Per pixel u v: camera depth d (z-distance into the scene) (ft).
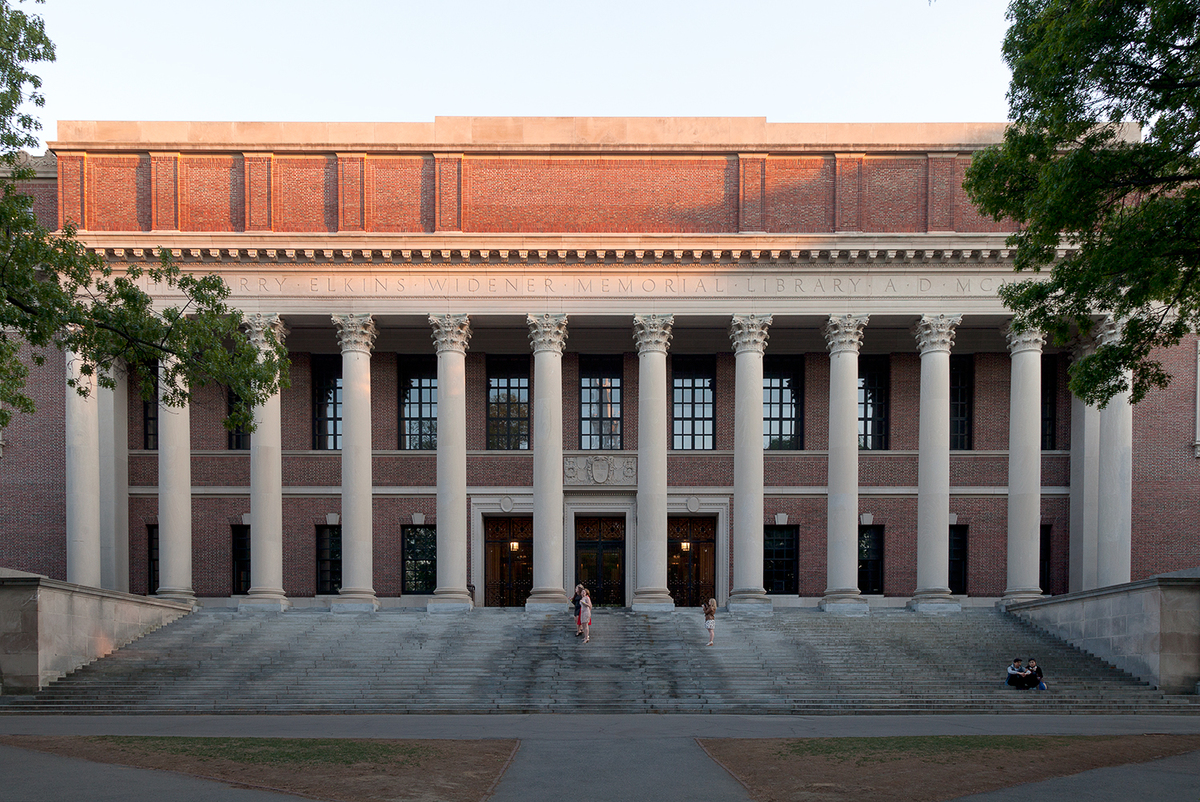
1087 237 73.51
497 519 147.43
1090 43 63.77
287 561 142.51
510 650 103.91
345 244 127.34
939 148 130.41
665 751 59.98
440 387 129.18
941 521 126.41
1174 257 68.64
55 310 78.18
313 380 146.92
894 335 145.38
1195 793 48.19
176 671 97.50
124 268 128.36
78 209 130.21
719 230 132.16
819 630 113.29
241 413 88.89
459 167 131.75
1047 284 77.10
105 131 132.05
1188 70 64.49
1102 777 51.60
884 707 86.48
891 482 144.46
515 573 146.41
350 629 113.50
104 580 132.05
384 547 144.05
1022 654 103.91
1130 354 75.31
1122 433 125.39
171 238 126.52
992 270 128.57
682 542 147.23
